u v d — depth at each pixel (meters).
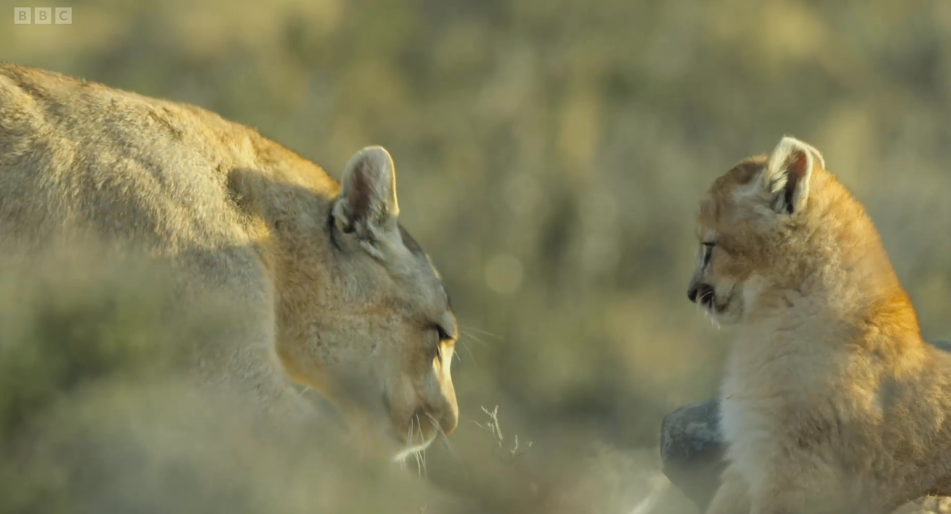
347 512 9.80
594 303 28.56
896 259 30.52
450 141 30.81
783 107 32.91
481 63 32.25
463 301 28.06
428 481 11.86
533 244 29.67
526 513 12.30
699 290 11.18
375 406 11.34
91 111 10.59
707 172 31.77
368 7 32.31
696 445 11.95
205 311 10.01
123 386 9.09
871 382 9.94
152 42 29.33
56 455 8.65
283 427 9.86
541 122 31.38
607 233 30.05
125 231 10.16
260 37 30.34
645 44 32.97
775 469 10.09
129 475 8.86
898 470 9.83
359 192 11.17
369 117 30.73
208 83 29.36
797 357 10.18
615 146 31.47
